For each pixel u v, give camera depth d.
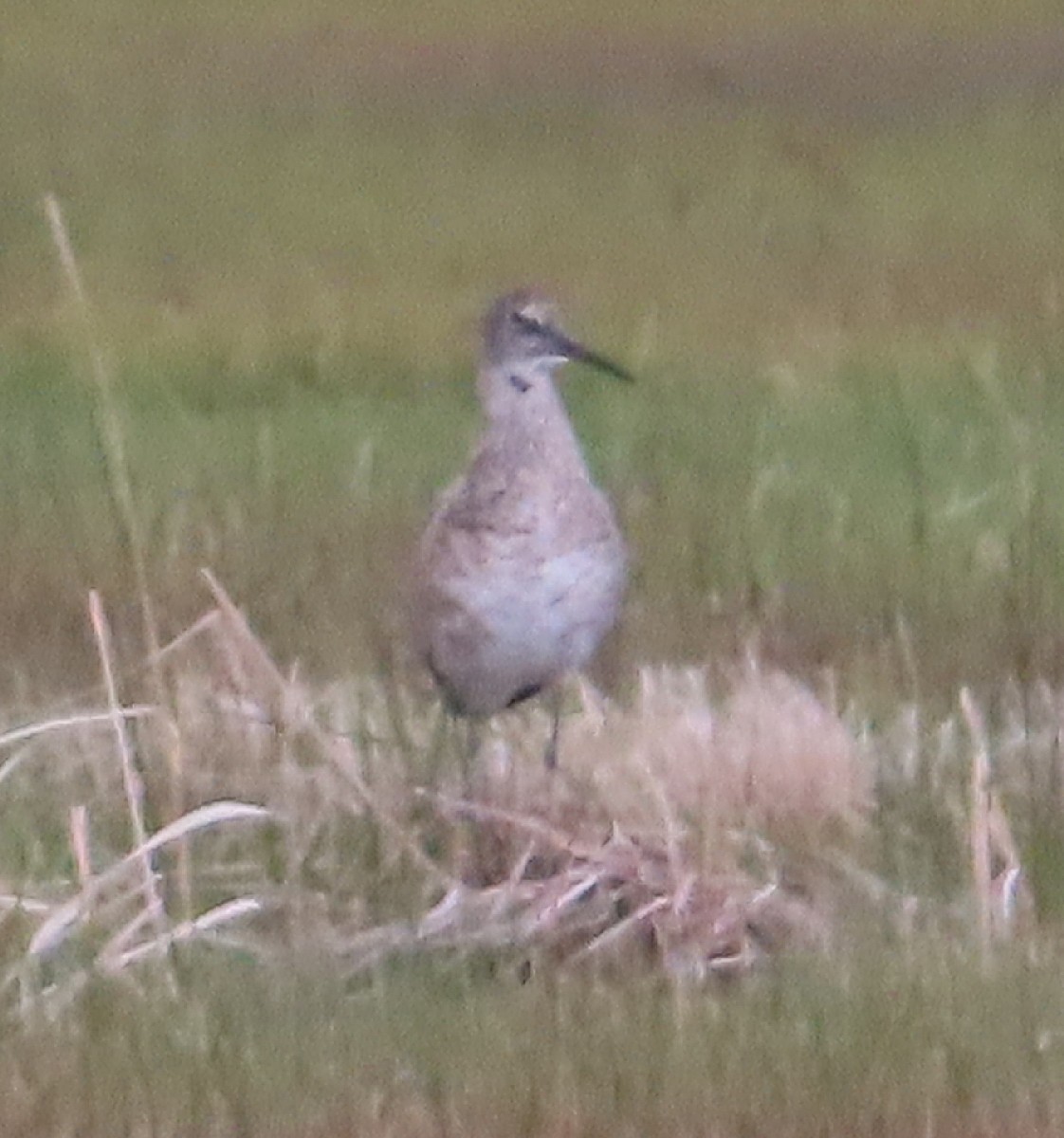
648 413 26.41
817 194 37.16
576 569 16.48
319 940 15.27
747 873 15.77
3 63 46.81
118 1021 14.51
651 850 15.73
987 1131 13.46
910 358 28.34
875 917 15.52
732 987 14.86
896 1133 13.45
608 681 18.72
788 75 44.66
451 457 25.00
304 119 42.12
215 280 33.12
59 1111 13.75
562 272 33.66
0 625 19.94
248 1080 13.93
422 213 36.88
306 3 51.28
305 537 21.89
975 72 44.22
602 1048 14.09
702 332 30.09
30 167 39.22
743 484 23.36
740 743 16.89
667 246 34.75
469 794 16.27
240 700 17.09
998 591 20.22
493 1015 14.49
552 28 48.78
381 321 30.88
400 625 18.00
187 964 15.08
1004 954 14.95
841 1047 14.03
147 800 16.42
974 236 34.69
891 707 18.06
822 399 26.62
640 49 47.06
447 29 49.00
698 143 40.28
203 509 22.56
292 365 28.64
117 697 16.77
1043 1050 13.99
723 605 19.86
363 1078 13.95
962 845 16.06
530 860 15.83
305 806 16.20
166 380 27.95
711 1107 13.62
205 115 42.69
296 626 19.55
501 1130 13.50
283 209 37.03
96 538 21.84
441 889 15.68
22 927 15.54
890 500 23.25
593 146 40.34
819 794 16.56
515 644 16.52
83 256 34.19
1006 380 26.80
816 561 21.30
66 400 27.23
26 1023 14.53
